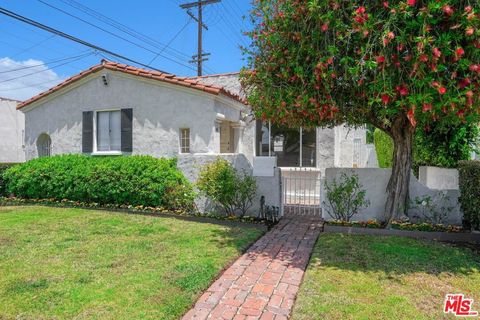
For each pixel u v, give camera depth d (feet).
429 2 15.01
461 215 25.76
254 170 30.78
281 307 13.66
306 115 21.53
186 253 19.71
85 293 14.47
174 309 13.21
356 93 20.33
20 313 12.87
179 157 34.32
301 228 26.96
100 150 42.78
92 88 42.86
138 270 17.04
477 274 17.06
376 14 17.29
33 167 39.50
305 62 19.51
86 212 32.09
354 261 18.75
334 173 28.71
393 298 14.30
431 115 17.85
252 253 20.51
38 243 21.66
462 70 16.03
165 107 38.32
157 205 33.32
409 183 26.73
